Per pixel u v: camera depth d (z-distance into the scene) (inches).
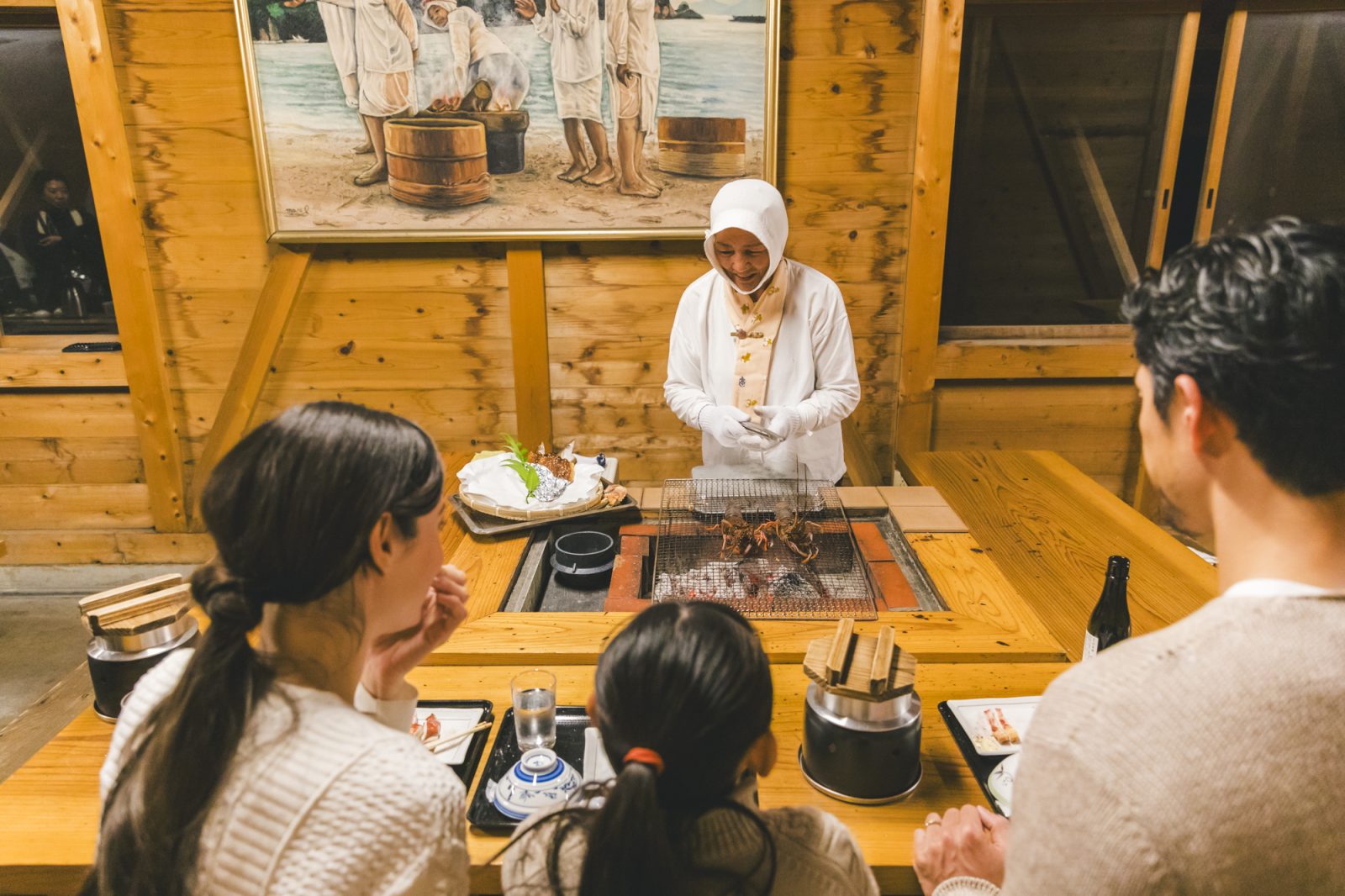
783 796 51.1
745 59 129.2
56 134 140.0
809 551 79.6
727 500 90.6
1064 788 23.8
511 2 126.6
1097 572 81.4
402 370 147.8
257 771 28.4
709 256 100.0
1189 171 143.7
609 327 145.8
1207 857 21.9
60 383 145.3
